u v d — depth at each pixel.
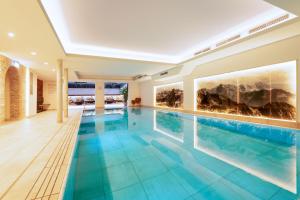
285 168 3.16
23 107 8.28
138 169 3.20
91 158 3.74
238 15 4.65
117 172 3.09
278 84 6.01
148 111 13.11
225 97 8.13
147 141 5.07
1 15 3.47
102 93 16.86
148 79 15.95
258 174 2.95
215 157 3.77
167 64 9.22
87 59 7.57
